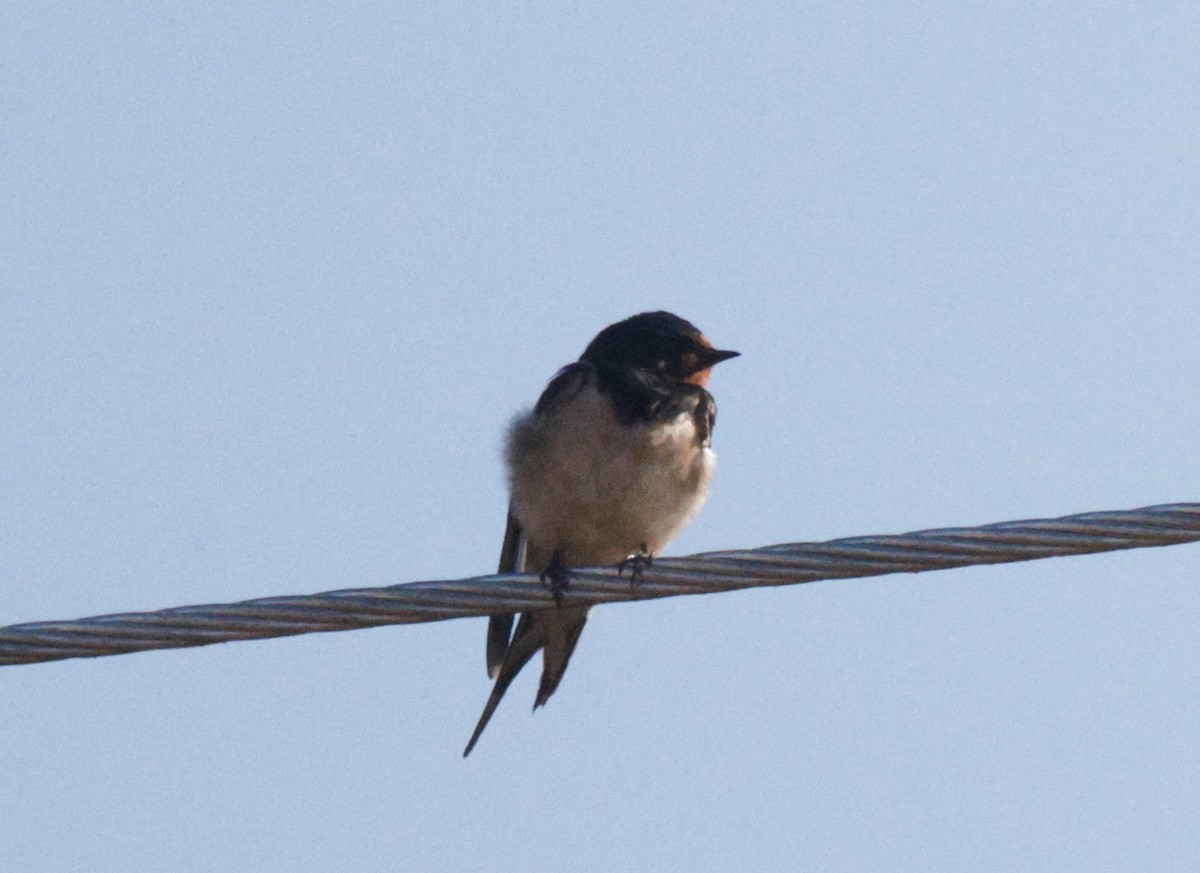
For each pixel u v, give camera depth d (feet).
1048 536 29.58
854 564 30.42
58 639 29.01
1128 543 29.32
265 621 29.81
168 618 29.32
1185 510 29.22
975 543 29.81
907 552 30.12
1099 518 29.43
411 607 30.68
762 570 30.96
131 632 29.17
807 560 30.73
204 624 29.50
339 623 30.22
